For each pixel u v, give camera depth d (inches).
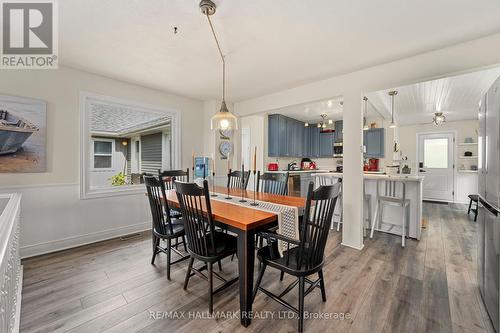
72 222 112.5
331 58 99.6
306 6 65.8
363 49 91.4
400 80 100.0
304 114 219.9
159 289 77.9
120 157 139.7
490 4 64.1
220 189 123.6
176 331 59.2
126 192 131.4
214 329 60.1
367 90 109.6
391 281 82.9
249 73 116.6
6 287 41.0
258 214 68.7
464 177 227.3
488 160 65.0
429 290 77.2
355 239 114.1
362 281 83.0
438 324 61.6
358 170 113.0
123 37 82.8
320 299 72.7
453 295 74.3
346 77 116.6
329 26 75.9
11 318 53.0
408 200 124.1
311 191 55.6
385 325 61.4
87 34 80.7
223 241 74.8
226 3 64.2
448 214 182.7
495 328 57.8
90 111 118.3
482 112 73.0
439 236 131.2
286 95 143.7
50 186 105.7
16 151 97.0
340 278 85.1
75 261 97.9
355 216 114.0
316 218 61.1
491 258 60.8
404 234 118.7
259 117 218.1
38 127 102.0
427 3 64.2
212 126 93.4
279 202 87.0
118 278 84.7
